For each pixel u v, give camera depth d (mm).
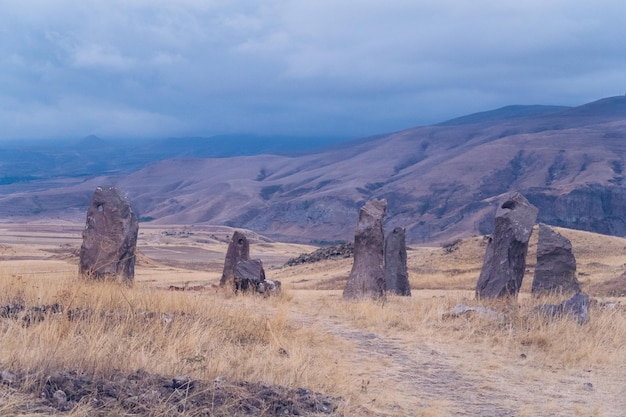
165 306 13398
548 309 15906
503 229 21938
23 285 13570
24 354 7984
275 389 8305
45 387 7031
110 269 18562
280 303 19125
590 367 12172
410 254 57906
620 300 24453
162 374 8344
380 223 23438
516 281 21797
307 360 10445
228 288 22375
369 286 22859
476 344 13781
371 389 9766
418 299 22703
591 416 9117
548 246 24938
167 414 6867
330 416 7812
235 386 8070
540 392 10383
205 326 12055
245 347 11289
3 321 10023
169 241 137875
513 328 14758
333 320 16812
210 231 187250
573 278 24578
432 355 12742
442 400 9531
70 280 14938
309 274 50906
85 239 19078
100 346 8773
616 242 52062
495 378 11117
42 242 111250
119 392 7270
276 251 126500
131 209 19578
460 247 52531
